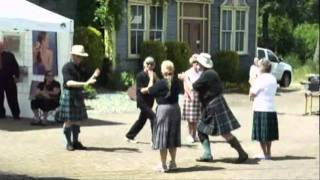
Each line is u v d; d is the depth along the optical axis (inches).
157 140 473.1
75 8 1133.7
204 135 523.2
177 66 1197.7
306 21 2239.2
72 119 543.2
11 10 637.3
